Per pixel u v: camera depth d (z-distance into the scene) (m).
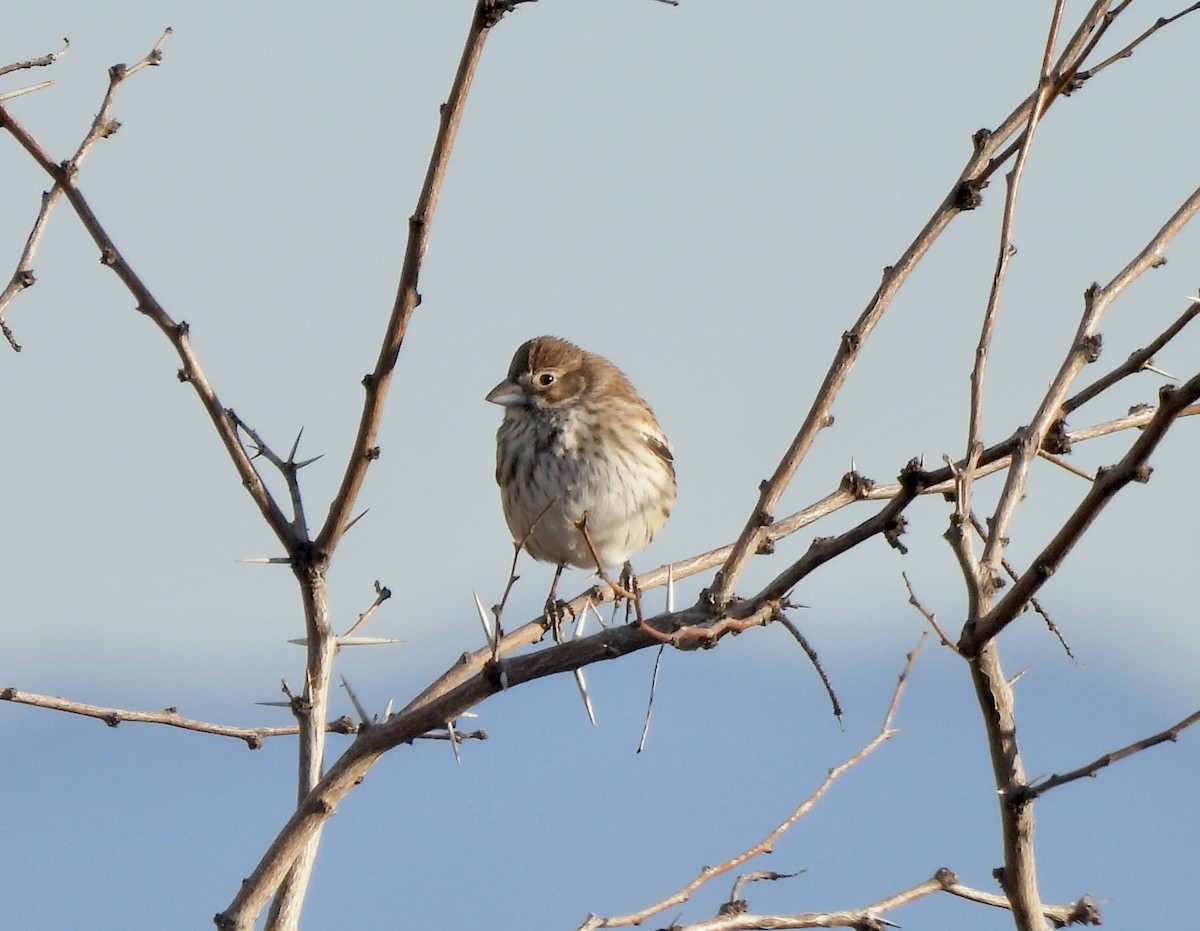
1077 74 8.24
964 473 7.65
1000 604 7.42
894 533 7.93
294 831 8.81
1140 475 7.02
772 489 8.88
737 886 8.84
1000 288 7.79
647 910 8.75
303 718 9.80
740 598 8.73
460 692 8.62
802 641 7.93
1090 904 8.98
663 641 7.65
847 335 8.99
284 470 9.87
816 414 8.95
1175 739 7.56
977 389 7.74
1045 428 7.79
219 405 9.79
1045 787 7.63
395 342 9.14
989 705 7.73
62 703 10.28
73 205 9.86
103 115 10.10
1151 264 8.10
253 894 8.85
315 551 9.74
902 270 9.03
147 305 9.70
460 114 8.80
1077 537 7.17
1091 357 7.90
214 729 10.71
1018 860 7.84
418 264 8.98
